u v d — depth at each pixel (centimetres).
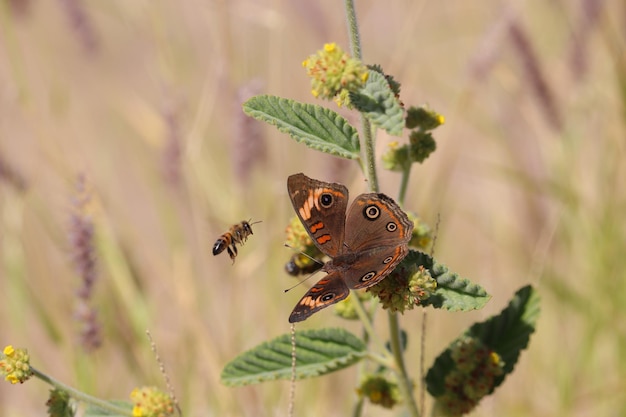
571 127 1133
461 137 1296
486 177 1356
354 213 521
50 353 1095
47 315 982
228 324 963
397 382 627
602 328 1030
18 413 1059
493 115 1266
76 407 564
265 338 988
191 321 938
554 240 1114
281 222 1024
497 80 1266
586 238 1073
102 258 985
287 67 1238
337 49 507
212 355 912
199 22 1437
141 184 1369
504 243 1212
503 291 1164
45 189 1135
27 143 1281
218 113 1208
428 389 616
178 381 942
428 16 1534
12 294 1023
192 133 1023
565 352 1015
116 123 1370
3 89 1289
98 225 998
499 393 1029
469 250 1315
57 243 1054
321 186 526
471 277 1235
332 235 521
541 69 1095
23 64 1159
